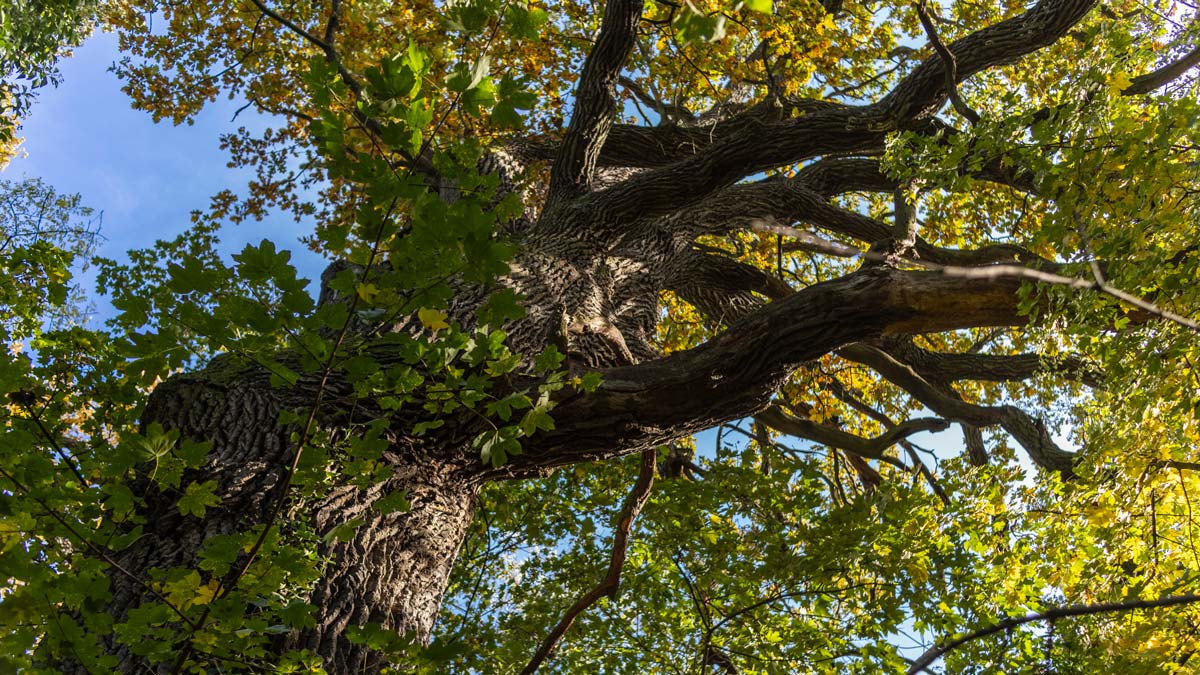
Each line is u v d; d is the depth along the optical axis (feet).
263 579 8.39
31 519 8.04
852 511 21.43
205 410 14.25
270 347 8.75
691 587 21.33
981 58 23.02
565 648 24.45
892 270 15.97
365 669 11.69
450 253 8.12
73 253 13.89
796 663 22.02
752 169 23.21
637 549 26.23
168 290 8.41
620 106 31.48
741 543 22.90
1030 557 19.92
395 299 8.34
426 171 17.63
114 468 8.32
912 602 20.17
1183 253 13.34
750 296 28.02
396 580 13.50
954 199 27.73
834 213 26.78
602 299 20.67
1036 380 16.31
